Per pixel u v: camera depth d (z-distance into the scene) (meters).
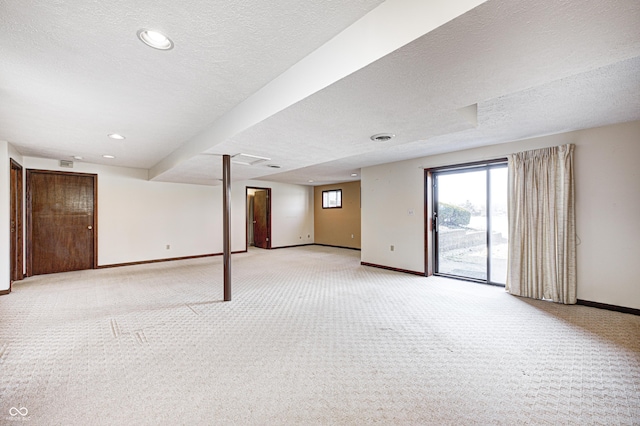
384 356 2.34
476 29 1.20
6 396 1.80
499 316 3.21
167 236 6.73
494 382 1.98
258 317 3.17
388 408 1.72
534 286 3.84
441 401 1.78
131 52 1.81
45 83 2.21
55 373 2.06
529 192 3.90
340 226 9.20
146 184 6.40
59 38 1.65
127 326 2.91
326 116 2.25
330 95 1.87
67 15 1.45
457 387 1.93
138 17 1.48
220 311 3.35
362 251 6.35
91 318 3.12
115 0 1.35
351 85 1.73
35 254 5.17
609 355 2.34
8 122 3.12
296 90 1.97
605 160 3.40
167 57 1.88
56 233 5.37
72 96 2.46
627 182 3.28
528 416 1.65
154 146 4.25
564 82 2.20
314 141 3.01
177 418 1.62
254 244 9.77
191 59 1.90
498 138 3.95
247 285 4.53
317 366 2.18
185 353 2.37
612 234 3.37
